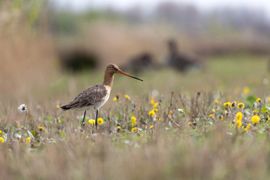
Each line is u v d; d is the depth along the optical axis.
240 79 24.89
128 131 10.98
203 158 7.99
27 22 26.83
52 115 12.85
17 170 8.41
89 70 36.84
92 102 12.01
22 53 26.70
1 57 25.64
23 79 25.83
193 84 22.55
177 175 7.68
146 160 8.17
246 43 47.91
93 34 40.03
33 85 25.73
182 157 8.20
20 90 23.39
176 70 33.41
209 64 38.69
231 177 7.59
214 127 10.02
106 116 12.31
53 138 10.77
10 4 25.14
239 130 9.95
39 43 29.36
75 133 10.66
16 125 12.38
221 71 32.97
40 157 8.96
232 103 11.75
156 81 26.06
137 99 13.62
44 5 30.17
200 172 7.64
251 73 29.88
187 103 12.91
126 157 8.51
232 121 10.83
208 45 46.88
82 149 9.12
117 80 27.41
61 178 7.91
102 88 12.34
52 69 30.89
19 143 10.46
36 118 12.62
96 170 8.03
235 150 8.53
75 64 36.75
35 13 26.67
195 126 10.95
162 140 9.20
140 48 39.75
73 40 40.25
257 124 10.66
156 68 34.09
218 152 8.31
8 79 25.22
